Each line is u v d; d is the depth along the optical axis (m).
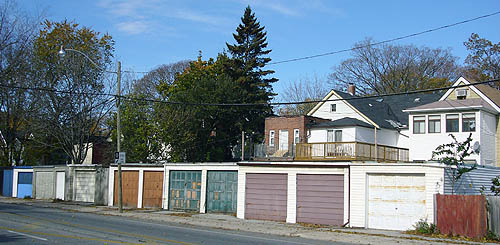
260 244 15.60
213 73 55.34
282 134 40.94
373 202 21.69
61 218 22.92
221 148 49.31
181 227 20.77
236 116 48.91
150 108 41.94
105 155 46.34
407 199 20.81
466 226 18.70
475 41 53.81
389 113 43.62
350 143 30.38
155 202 30.95
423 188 20.45
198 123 45.97
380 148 31.98
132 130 40.69
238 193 26.00
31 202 36.12
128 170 32.72
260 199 25.23
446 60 59.88
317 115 43.84
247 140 50.84
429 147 34.25
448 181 20.30
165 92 54.75
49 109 41.91
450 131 33.50
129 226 20.14
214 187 28.23
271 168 25.03
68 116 42.62
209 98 46.06
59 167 38.44
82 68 42.62
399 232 20.22
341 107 41.97
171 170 30.34
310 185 23.64
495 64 52.56
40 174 40.25
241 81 52.44
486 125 33.25
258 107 50.91
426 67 59.53
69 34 46.84
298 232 19.98
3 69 41.34
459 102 34.12
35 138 45.53
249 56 55.53
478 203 18.48
